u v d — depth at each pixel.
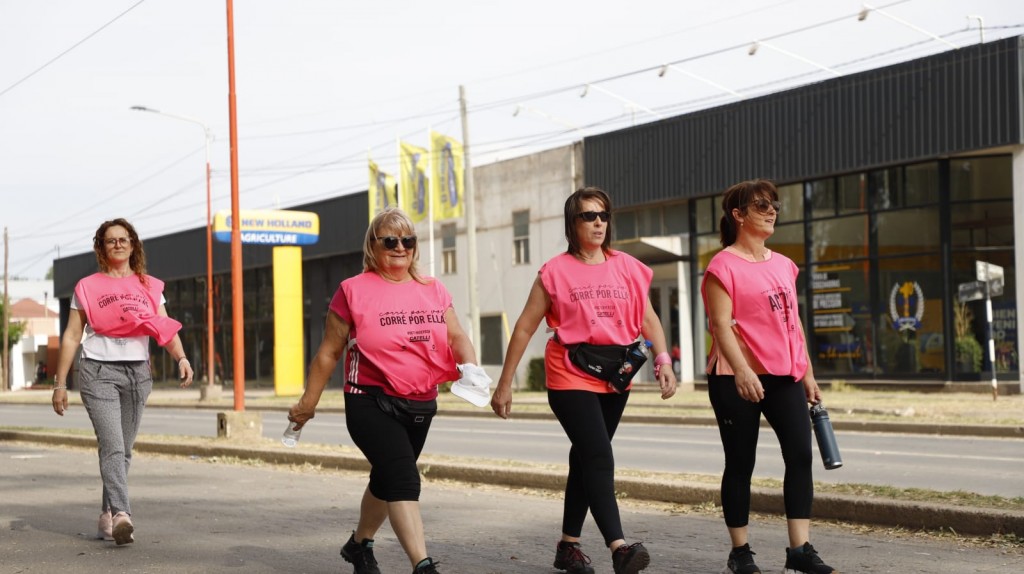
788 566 7.18
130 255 9.28
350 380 6.92
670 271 40.59
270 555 8.60
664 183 39.53
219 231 47.81
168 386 74.75
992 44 30.12
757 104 36.31
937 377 32.19
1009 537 8.59
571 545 7.75
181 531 9.76
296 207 60.09
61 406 9.17
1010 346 31.33
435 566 6.73
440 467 13.73
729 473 7.39
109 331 9.06
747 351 7.20
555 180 43.75
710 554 8.43
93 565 8.26
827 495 9.97
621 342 7.39
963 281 31.95
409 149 46.97
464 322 48.50
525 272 45.34
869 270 34.00
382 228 6.95
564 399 7.32
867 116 33.12
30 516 10.80
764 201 7.24
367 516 7.43
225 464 16.19
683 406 29.31
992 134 30.17
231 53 20.67
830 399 29.08
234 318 20.08
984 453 16.77
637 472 12.66
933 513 9.10
